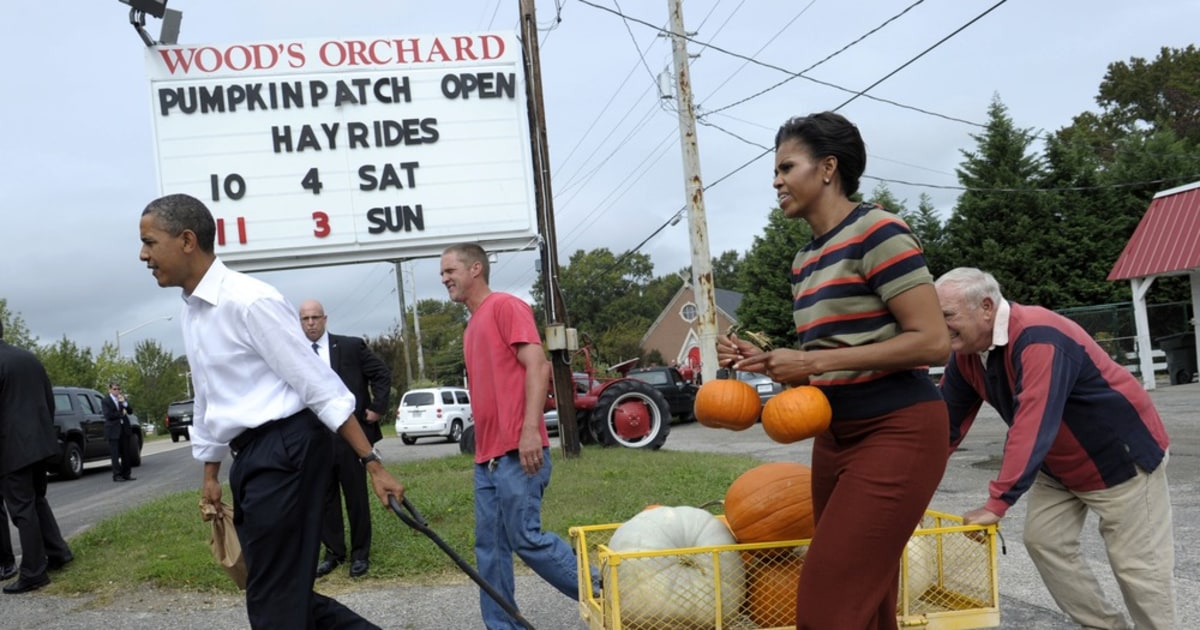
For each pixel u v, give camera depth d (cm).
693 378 2938
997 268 3238
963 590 320
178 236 323
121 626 508
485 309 431
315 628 348
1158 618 325
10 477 595
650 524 318
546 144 1253
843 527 246
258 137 1201
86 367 5409
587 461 1146
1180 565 535
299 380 323
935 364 243
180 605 547
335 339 629
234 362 325
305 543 331
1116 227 3198
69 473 1827
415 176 1229
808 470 321
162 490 1411
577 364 3073
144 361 7125
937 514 337
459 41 1243
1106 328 2569
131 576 604
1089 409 320
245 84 1200
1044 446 307
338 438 588
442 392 2731
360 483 594
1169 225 2092
